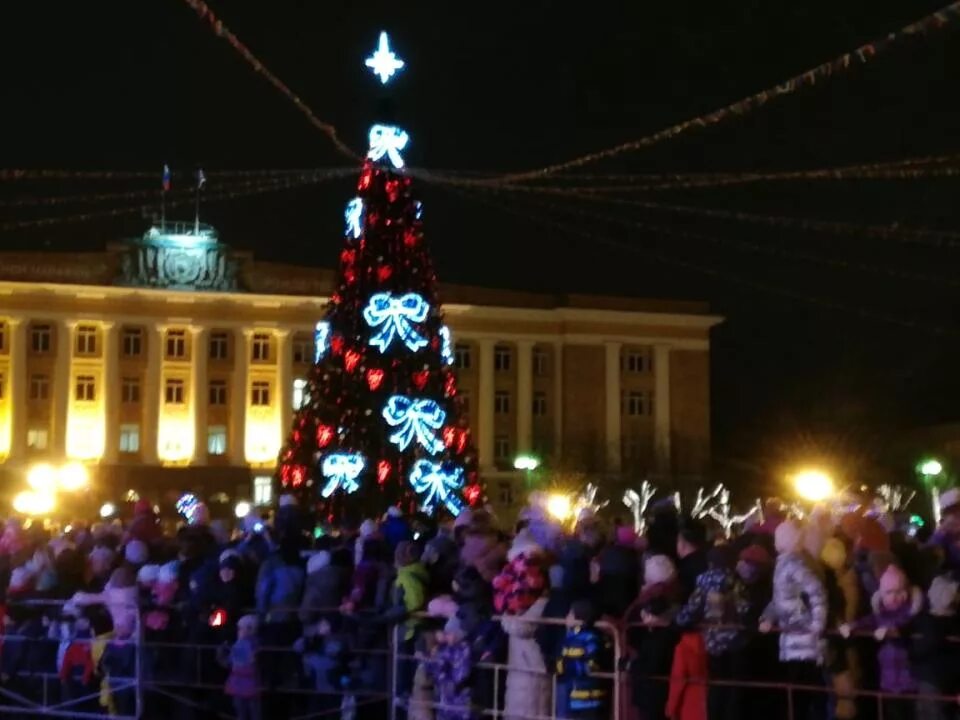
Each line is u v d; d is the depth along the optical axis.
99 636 14.97
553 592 12.12
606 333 86.44
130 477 76.62
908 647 10.70
